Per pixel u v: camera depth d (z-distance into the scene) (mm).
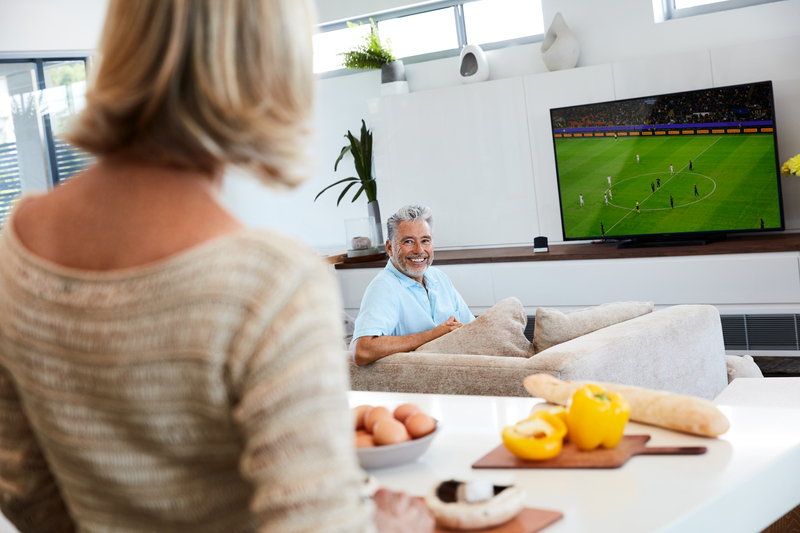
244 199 6723
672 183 4652
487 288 5078
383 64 5699
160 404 537
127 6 572
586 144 4895
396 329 2988
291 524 497
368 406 1234
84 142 587
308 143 614
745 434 1110
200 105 552
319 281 552
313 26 618
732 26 4641
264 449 507
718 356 2723
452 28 5758
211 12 550
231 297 521
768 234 4582
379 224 5789
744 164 4402
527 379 1403
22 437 715
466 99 5316
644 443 1104
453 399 1453
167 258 542
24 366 593
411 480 1072
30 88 5516
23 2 5375
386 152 5656
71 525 765
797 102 4371
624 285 4641
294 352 519
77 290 556
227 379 525
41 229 610
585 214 4992
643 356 2289
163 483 574
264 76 571
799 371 4105
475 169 5375
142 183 573
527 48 5285
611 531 852
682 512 879
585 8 5039
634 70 4762
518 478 1039
